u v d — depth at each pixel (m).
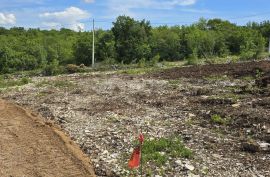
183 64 49.00
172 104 20.72
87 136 15.57
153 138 14.75
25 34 98.25
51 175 11.50
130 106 20.92
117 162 12.69
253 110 17.69
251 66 34.31
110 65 51.28
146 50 64.75
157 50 66.56
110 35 65.88
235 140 14.37
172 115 18.39
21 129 16.27
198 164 12.22
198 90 23.27
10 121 17.67
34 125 16.89
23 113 19.42
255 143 13.78
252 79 27.03
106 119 18.22
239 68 33.41
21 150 13.58
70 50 73.81
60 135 15.33
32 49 65.56
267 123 15.79
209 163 12.29
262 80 23.25
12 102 23.56
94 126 17.06
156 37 67.88
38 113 20.31
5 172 11.63
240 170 11.73
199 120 17.23
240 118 16.67
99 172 11.95
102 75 37.31
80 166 12.23
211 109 18.58
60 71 45.50
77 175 11.56
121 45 64.94
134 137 15.05
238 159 12.58
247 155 12.91
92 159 13.05
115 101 22.50
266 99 19.55
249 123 15.95
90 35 70.44
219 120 16.53
